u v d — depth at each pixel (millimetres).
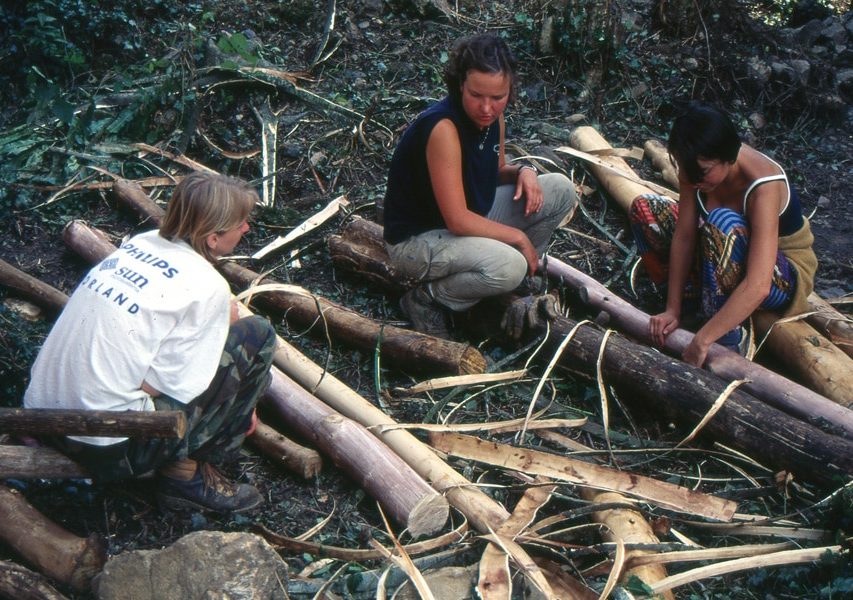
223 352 3062
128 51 5926
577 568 3088
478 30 6676
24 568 2805
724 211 3926
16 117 5539
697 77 6453
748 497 3471
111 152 5309
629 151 5578
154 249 2975
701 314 4312
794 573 3080
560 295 4566
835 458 3377
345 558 3088
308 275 4703
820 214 5625
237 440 3232
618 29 6258
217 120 5676
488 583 2895
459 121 3715
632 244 5105
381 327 4078
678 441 3797
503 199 4266
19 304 4262
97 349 2873
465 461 3543
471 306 4160
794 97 6480
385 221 4105
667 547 3039
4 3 5734
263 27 6395
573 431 3832
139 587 2773
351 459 3363
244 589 2713
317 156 5496
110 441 2975
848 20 7348
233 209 2953
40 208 4980
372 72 6160
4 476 3012
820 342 4078
